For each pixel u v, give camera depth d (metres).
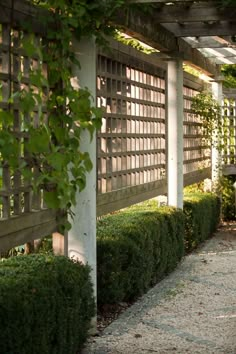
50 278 4.42
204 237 10.98
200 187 12.39
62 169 4.36
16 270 4.49
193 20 6.88
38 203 4.83
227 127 13.26
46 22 4.61
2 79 4.18
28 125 4.19
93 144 5.56
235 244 10.75
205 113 11.93
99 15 5.00
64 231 5.22
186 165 10.80
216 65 12.27
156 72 8.46
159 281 7.83
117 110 6.91
